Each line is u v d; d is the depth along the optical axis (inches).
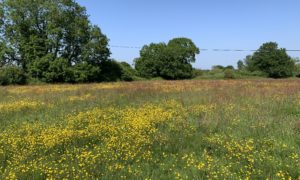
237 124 447.8
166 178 268.4
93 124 455.8
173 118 494.0
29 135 400.5
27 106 661.3
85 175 269.6
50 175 269.9
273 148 336.2
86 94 904.3
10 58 2172.7
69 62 2279.8
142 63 2866.6
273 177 265.0
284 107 579.5
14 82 1939.0
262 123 441.1
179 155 324.2
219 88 1068.5
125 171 280.5
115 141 356.8
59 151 339.9
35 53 2117.4
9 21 2170.3
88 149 347.6
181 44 3083.2
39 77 2087.8
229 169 286.2
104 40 2358.5
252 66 3238.2
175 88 1096.8
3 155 323.9
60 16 2208.4
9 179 262.7
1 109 630.5
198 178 266.4
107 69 2405.3
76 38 2274.9
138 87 1145.4
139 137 368.8
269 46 3152.1
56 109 628.4
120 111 573.0
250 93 808.9
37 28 2249.0
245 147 331.3
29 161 308.8
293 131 398.6
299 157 306.5
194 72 3043.8
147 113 532.4
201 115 523.2
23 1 2161.7
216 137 380.2
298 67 3289.9
